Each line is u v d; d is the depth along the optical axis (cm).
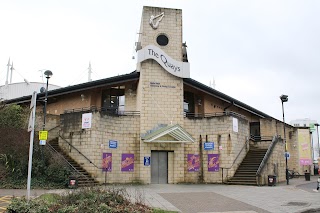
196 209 1317
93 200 1062
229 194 1806
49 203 1041
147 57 2597
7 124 2300
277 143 2831
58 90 2880
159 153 2555
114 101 2948
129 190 1975
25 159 2039
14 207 970
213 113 3008
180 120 2598
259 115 4012
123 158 2462
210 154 2622
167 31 2722
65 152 2462
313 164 4559
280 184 2548
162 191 1934
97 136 2342
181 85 2661
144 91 2569
